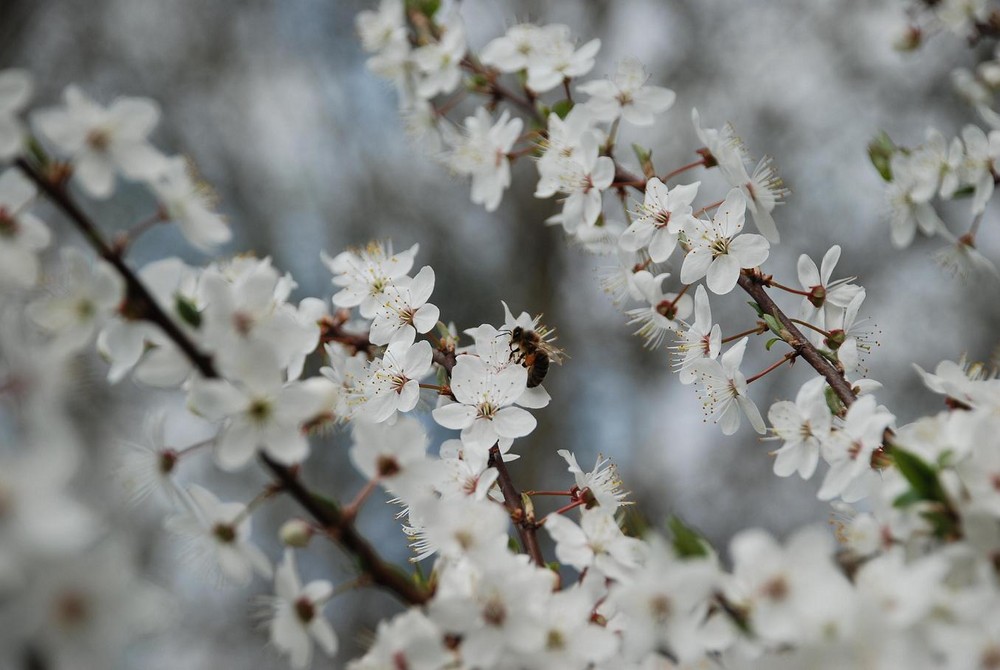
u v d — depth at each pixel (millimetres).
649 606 480
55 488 451
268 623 503
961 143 603
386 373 559
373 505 1005
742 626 474
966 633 469
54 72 1094
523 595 489
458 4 635
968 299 970
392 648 489
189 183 493
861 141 1035
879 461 519
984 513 479
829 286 561
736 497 1076
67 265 476
